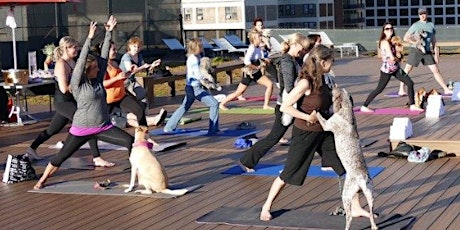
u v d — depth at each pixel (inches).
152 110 699.4
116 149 509.4
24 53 1063.0
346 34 1306.6
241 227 329.4
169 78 761.6
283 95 407.2
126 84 568.1
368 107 645.3
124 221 346.0
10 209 375.2
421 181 395.9
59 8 1107.9
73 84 398.6
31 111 720.3
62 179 429.7
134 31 1192.8
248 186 400.2
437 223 326.3
